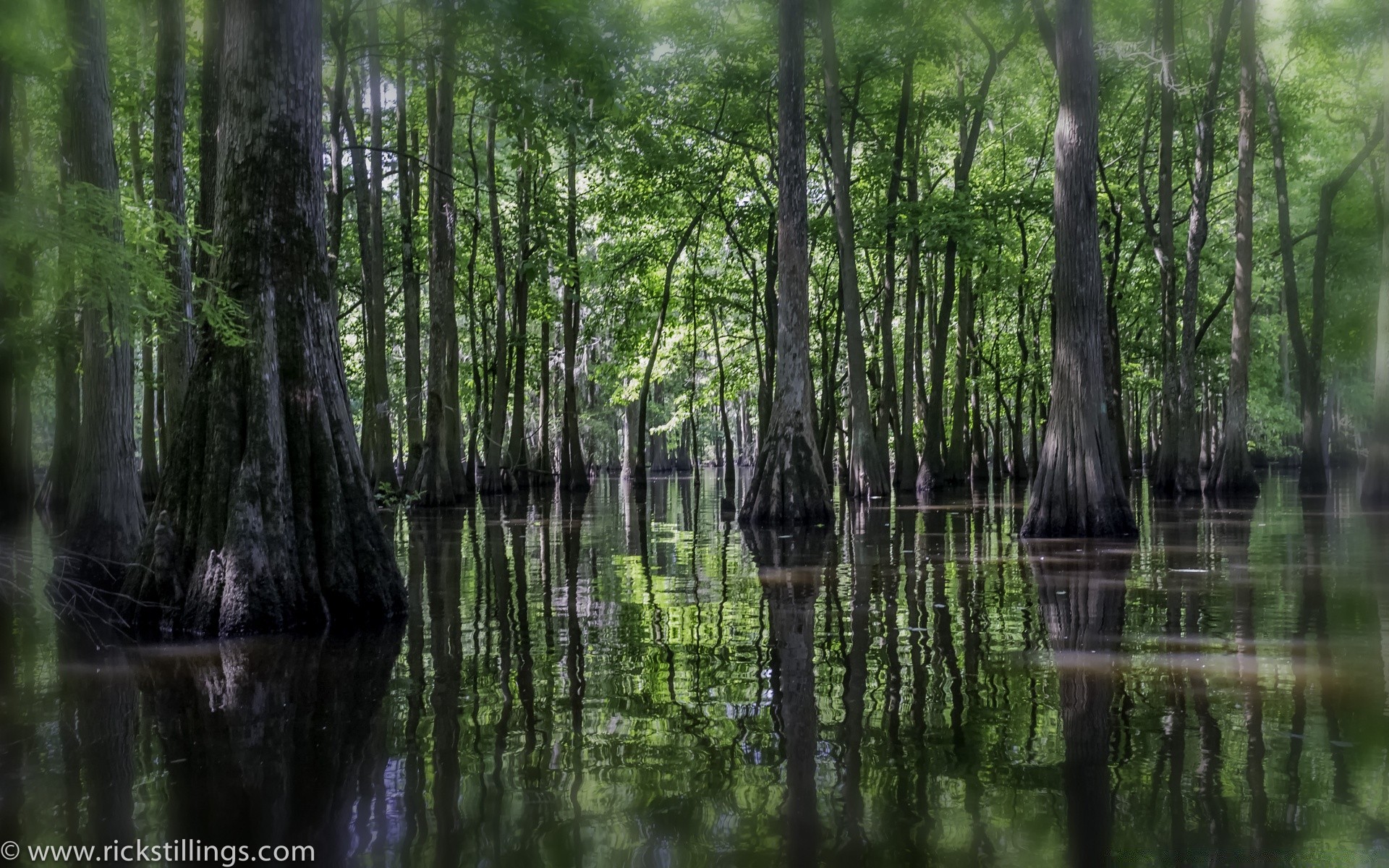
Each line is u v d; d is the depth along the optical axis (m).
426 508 22.41
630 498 29.62
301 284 7.59
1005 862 2.55
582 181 35.28
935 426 27.22
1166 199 23.38
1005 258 27.62
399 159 23.09
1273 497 22.44
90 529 10.37
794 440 16.34
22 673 5.37
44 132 14.80
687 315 34.62
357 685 4.85
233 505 6.95
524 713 4.18
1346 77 25.36
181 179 12.55
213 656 5.84
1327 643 5.39
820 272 33.03
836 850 2.65
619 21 17.33
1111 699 4.23
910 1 23.38
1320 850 2.62
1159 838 2.71
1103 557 10.10
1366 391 37.03
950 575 8.74
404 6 16.47
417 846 2.74
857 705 4.18
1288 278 25.52
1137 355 32.22
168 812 3.07
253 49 7.50
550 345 37.25
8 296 7.23
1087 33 13.69
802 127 16.83
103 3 10.52
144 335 10.19
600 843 2.73
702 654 5.36
